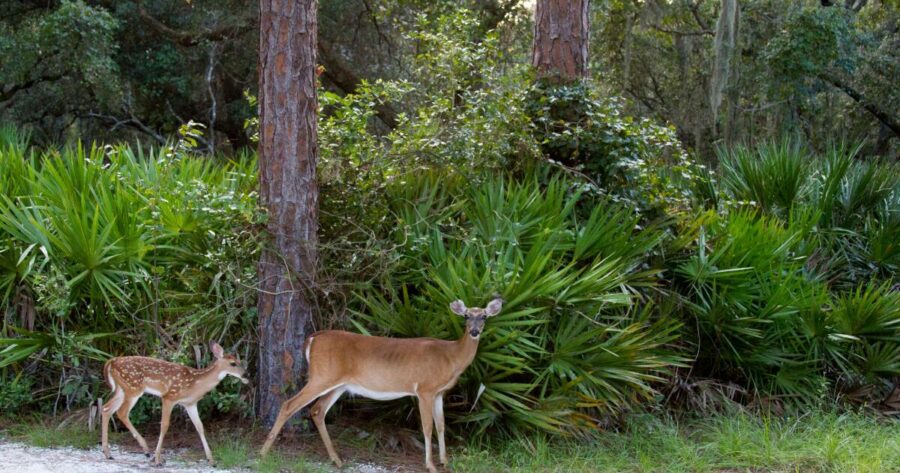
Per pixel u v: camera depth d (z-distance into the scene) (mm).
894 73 21922
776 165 11219
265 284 7531
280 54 7492
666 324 8477
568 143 9602
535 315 7562
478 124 8977
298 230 7535
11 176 9117
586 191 9281
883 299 9398
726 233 9398
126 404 6758
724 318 8867
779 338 9195
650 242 8531
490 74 9586
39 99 19328
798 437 7895
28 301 8133
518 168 9445
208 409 7781
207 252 7805
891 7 23578
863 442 7852
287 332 7469
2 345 7840
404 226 7977
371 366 6793
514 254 8070
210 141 18547
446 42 9711
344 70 18906
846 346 9555
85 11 16188
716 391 8773
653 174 9633
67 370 8039
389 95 9375
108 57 17000
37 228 7828
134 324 7949
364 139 8531
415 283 7969
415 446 7367
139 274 7812
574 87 9875
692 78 24797
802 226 10344
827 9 20297
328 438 6918
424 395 6762
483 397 7344
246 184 8961
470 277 7316
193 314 7766
